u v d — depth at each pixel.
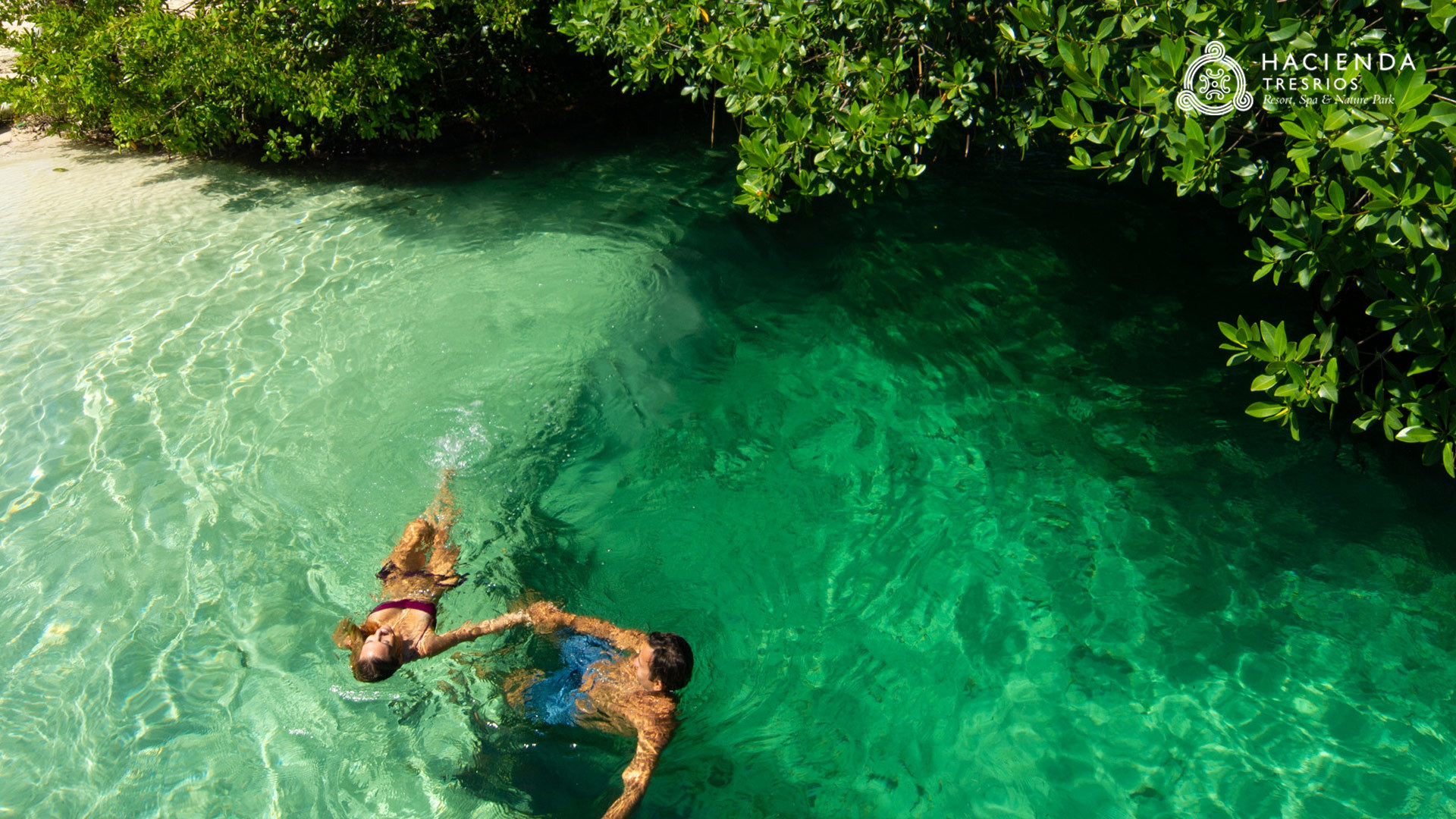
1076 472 5.80
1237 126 5.50
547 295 7.92
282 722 4.14
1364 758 3.94
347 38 10.31
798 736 4.20
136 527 5.32
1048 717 4.25
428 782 3.91
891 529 5.42
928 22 6.71
